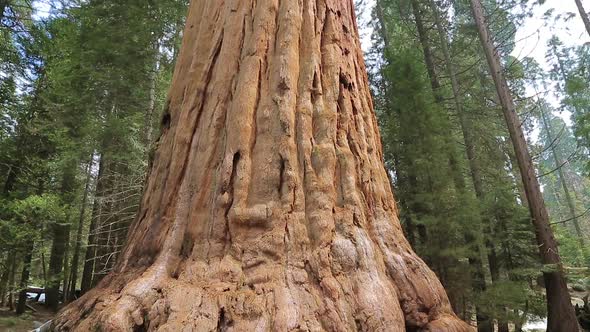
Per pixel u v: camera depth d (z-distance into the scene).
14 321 14.09
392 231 3.77
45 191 15.62
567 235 19.88
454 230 10.50
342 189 3.66
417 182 11.60
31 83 16.11
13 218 12.32
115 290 3.30
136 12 11.75
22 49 16.03
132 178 12.20
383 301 3.03
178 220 3.56
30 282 15.90
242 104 3.85
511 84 17.84
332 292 2.96
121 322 2.69
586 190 44.16
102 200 11.91
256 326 2.66
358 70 4.85
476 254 10.07
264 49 4.18
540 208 10.95
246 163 3.60
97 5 11.84
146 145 12.00
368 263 3.25
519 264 12.02
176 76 4.75
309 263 3.13
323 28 4.61
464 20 21.72
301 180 3.58
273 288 2.93
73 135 13.07
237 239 3.28
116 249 11.96
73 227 16.97
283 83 3.95
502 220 11.86
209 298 2.82
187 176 3.80
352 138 4.06
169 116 4.53
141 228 3.86
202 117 4.09
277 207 3.39
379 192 3.97
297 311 2.79
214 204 3.48
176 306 2.76
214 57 4.37
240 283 3.01
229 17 4.47
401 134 11.60
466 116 14.67
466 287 10.00
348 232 3.38
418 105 11.45
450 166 11.60
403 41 17.19
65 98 12.46
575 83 12.23
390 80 12.54
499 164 14.98
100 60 11.59
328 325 2.79
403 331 3.01
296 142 3.75
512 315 9.63
